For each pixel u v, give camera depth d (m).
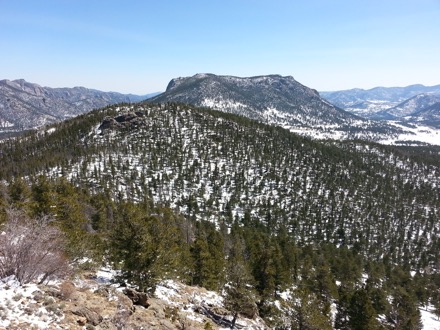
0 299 12.91
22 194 43.56
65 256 19.31
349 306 45.66
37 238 16.42
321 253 96.12
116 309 16.25
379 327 45.03
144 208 81.00
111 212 65.06
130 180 142.62
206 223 105.25
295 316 33.84
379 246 135.75
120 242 25.91
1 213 28.44
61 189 45.47
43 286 15.21
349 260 84.38
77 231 26.53
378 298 63.62
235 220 123.56
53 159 159.62
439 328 69.94
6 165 158.88
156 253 25.77
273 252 55.50
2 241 15.63
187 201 131.88
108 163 157.88
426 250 139.50
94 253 28.00
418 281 91.12
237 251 60.03
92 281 21.59
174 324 19.58
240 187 156.38
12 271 15.36
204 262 42.12
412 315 59.16
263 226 121.94
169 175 156.25
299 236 127.75
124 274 25.66
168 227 31.44
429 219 169.00
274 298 47.78
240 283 32.25
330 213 152.12
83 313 14.03
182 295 30.36
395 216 168.62
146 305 20.77
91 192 122.50
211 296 35.12
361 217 156.00
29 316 12.41
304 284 62.84
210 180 160.62
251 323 32.84
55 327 12.29
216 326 26.12
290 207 148.12
